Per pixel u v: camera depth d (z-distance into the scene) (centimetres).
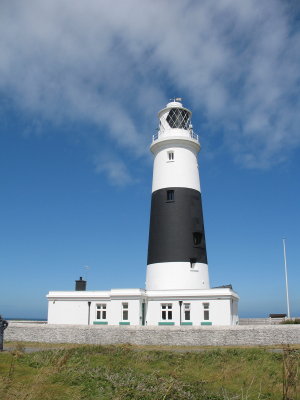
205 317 3394
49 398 1112
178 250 3628
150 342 2838
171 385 1255
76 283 4059
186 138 3906
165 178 3856
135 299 3450
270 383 1472
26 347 2720
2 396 1080
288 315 4331
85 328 2981
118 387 1255
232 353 2189
